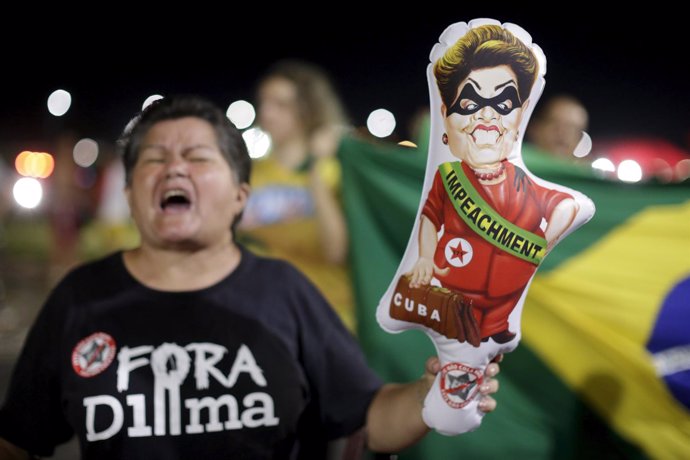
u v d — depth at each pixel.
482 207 2.16
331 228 4.35
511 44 2.14
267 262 2.39
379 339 3.93
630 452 3.65
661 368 3.63
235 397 2.23
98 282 2.32
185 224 2.27
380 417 2.33
